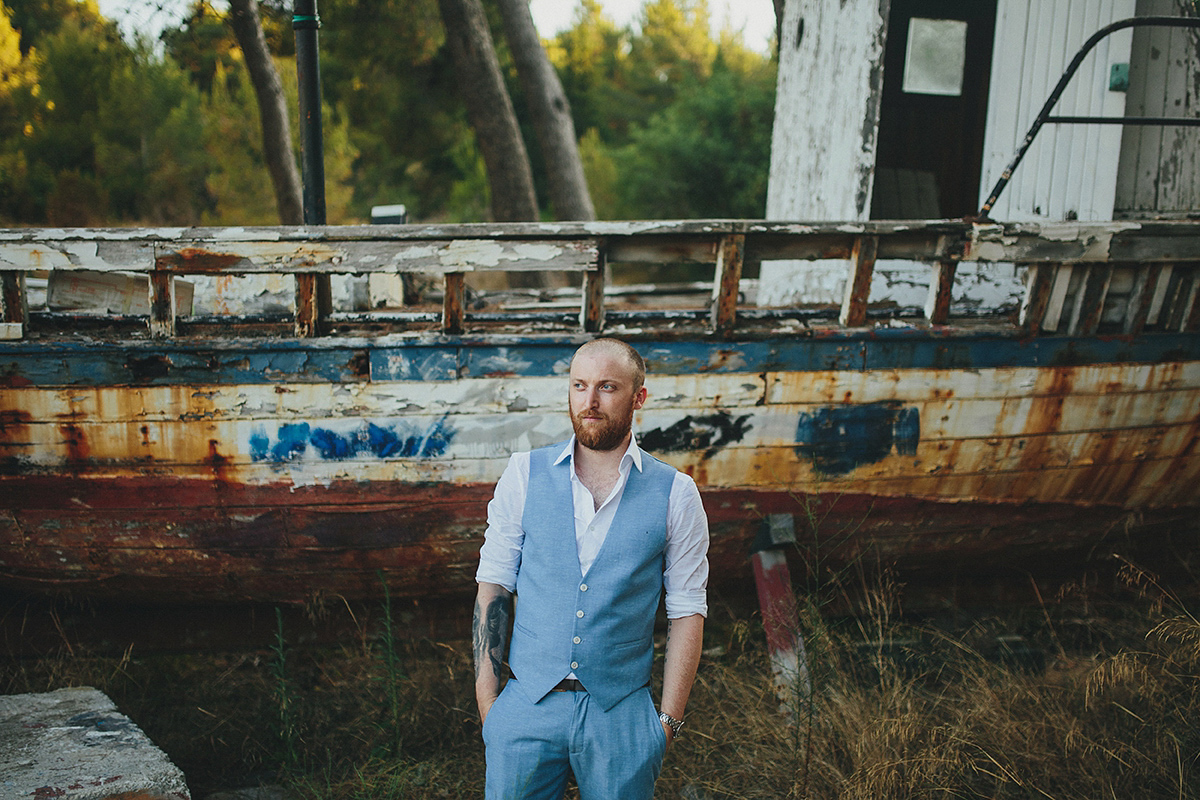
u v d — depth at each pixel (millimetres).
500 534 1967
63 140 14094
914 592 4086
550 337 3162
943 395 3447
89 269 2977
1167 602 3889
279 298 4219
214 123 13906
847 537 3672
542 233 3082
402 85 15273
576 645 1816
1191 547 4188
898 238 3279
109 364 3070
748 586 3879
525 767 1808
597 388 1834
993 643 3859
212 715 3271
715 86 20859
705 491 3430
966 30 4613
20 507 3197
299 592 3529
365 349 3129
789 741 3027
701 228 3121
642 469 1916
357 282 4195
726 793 2906
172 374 3098
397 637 3725
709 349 3268
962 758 2967
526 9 9688
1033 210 4262
